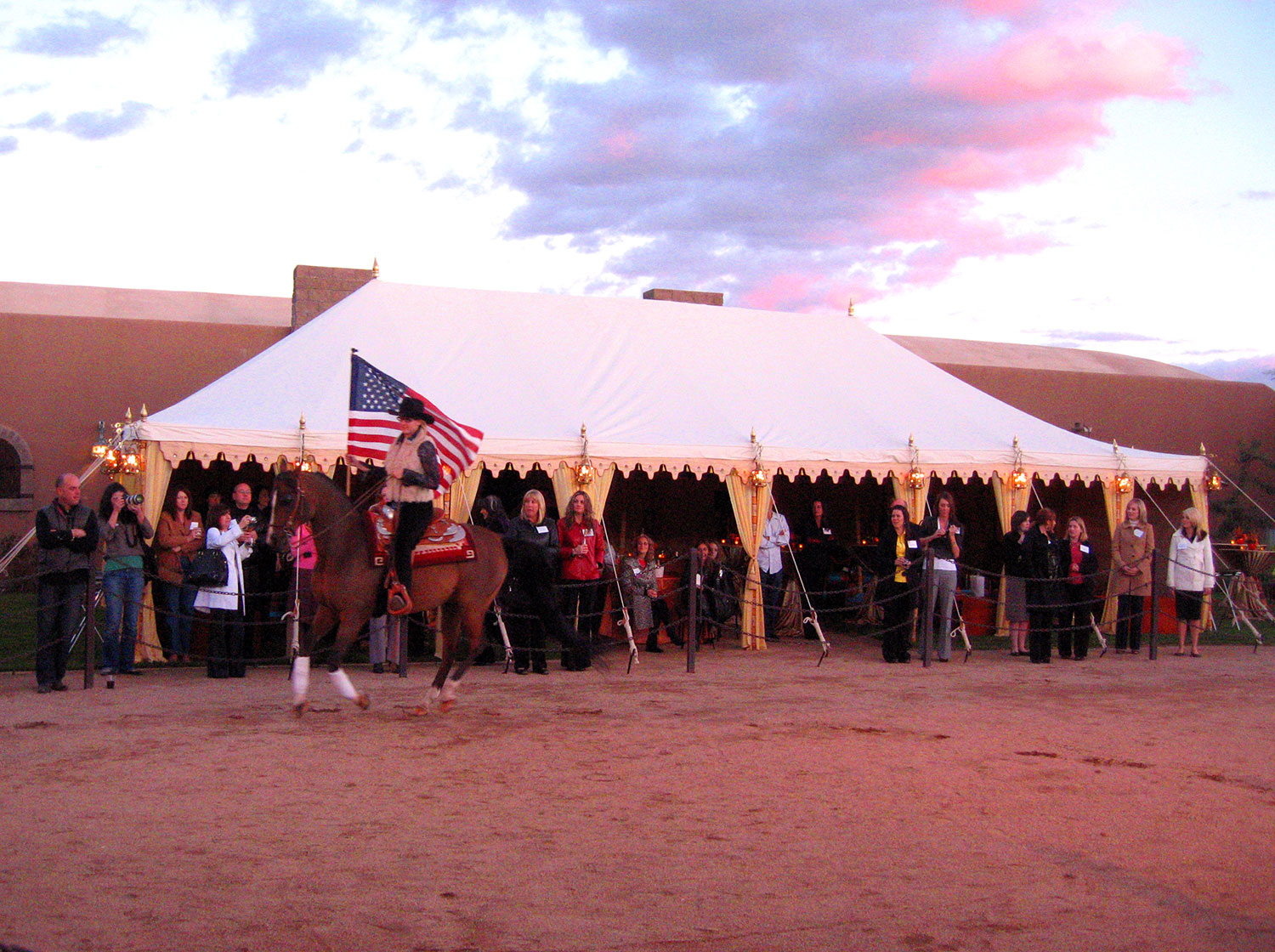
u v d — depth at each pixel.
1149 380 31.28
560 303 17.98
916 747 8.40
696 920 4.76
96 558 11.56
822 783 7.22
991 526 19.94
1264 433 32.16
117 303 29.81
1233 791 7.13
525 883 5.20
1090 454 16.25
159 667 12.75
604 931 4.62
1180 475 16.61
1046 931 4.68
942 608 14.15
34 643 15.27
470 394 14.79
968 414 17.20
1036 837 6.05
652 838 5.95
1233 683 12.12
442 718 9.45
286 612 13.27
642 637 15.12
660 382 16.28
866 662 13.99
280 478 8.91
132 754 7.82
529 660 12.67
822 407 16.44
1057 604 14.12
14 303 28.50
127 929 4.55
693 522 19.47
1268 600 22.05
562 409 14.90
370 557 9.15
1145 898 5.11
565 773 7.43
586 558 12.84
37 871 5.25
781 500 20.09
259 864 5.41
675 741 8.53
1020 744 8.59
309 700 10.31
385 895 5.00
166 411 13.88
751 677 12.45
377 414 11.59
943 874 5.41
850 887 5.20
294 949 4.38
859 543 19.86
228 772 7.31
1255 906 5.01
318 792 6.81
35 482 24.45
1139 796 6.97
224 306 30.95
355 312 16.45
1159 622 17.61
